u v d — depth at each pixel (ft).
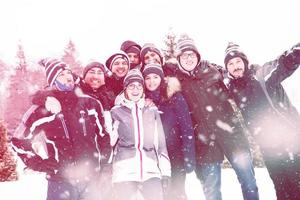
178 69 16.05
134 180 13.58
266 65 14.90
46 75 13.71
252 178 15.24
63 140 12.96
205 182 15.48
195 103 15.56
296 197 14.43
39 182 36.55
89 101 13.88
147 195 13.62
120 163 13.89
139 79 14.37
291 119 14.56
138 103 14.40
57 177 12.81
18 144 12.60
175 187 14.76
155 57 17.04
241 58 15.05
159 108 15.14
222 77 15.89
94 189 13.39
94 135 13.76
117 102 14.73
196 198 23.72
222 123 15.44
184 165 14.83
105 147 14.07
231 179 30.73
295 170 14.42
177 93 15.16
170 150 14.94
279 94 14.64
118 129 14.23
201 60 15.93
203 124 15.44
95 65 15.33
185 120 14.87
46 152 12.84
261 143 15.03
